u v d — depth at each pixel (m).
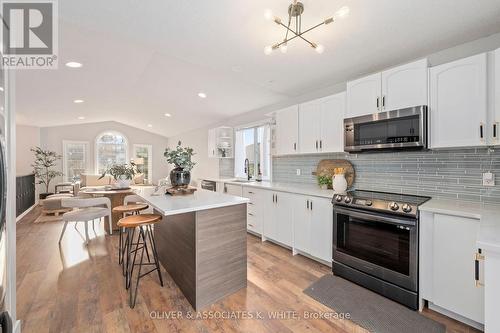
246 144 4.88
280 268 2.55
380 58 2.40
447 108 1.84
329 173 3.07
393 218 1.92
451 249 1.64
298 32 1.88
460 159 2.04
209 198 2.19
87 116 6.73
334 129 2.69
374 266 2.06
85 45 2.59
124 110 6.21
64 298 1.97
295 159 3.65
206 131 6.36
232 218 2.08
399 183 2.45
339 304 1.91
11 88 1.35
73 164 7.60
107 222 3.94
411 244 1.82
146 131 8.88
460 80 1.77
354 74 2.82
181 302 1.93
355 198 2.20
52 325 1.64
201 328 1.63
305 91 3.49
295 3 1.62
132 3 1.74
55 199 4.98
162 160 9.22
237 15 1.84
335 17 1.50
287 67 2.68
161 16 1.89
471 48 2.02
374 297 2.00
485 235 1.08
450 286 1.65
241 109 4.62
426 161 2.25
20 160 6.58
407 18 1.74
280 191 3.07
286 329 1.63
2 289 1.13
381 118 2.16
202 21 1.94
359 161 2.81
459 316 1.68
